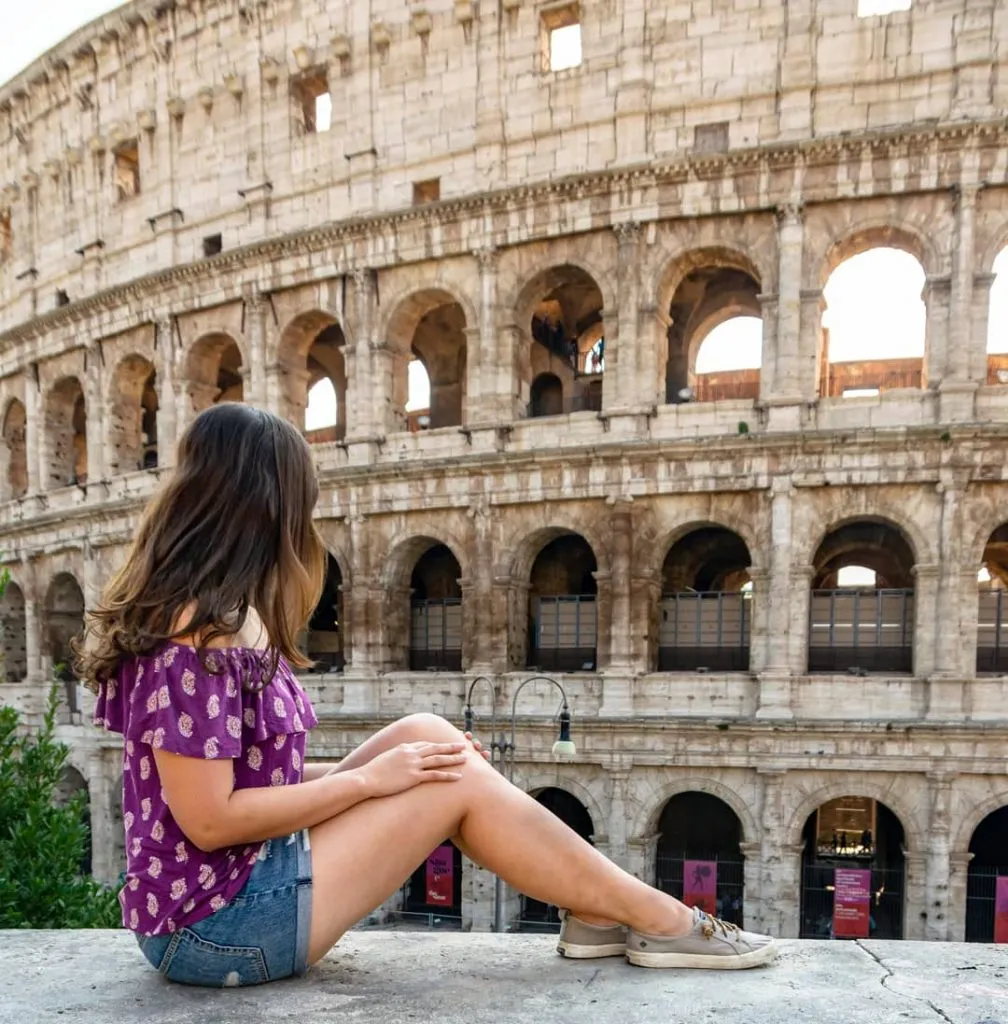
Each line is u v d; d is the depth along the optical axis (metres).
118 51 53.31
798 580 37.09
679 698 38.22
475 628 41.41
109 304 52.22
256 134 47.94
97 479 53.09
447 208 42.16
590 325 52.25
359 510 43.31
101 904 23.38
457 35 43.19
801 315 37.75
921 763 35.12
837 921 37.53
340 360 57.22
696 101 39.12
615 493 39.19
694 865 38.69
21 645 59.59
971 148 35.59
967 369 35.97
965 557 35.59
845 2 37.41
